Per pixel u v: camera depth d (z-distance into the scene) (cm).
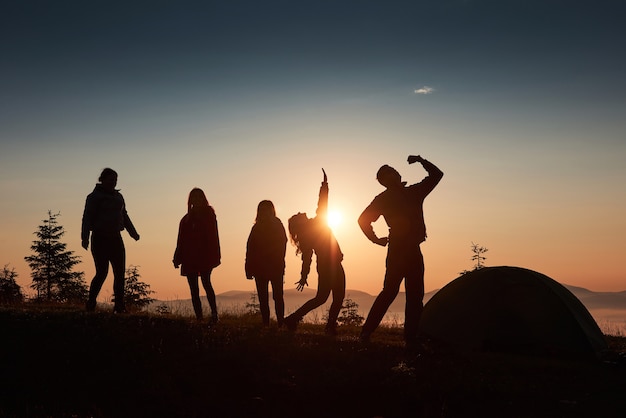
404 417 888
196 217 1327
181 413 887
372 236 1170
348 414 897
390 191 1169
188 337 1130
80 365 1009
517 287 1209
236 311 1795
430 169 1180
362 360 1031
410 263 1146
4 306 1456
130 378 971
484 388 928
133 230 1393
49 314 1241
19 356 1023
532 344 1154
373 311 1173
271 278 1326
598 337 1177
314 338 1160
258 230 1332
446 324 1225
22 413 866
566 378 988
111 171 1350
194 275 1342
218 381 970
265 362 1016
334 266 1266
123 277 1364
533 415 853
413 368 989
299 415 896
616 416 838
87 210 1324
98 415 870
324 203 1292
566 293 1224
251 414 889
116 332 1130
